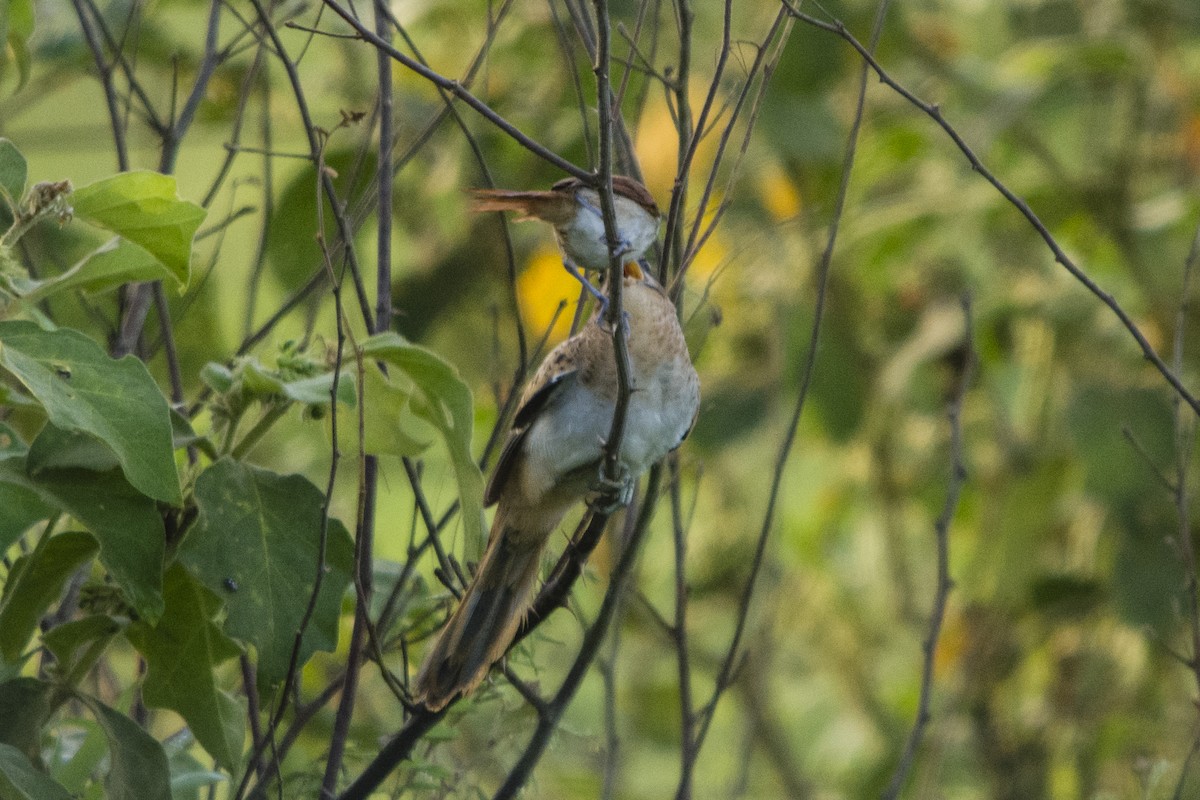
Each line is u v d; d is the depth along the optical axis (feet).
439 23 41.19
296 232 35.12
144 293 26.02
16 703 21.17
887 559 50.78
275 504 21.76
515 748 26.63
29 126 36.29
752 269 44.27
